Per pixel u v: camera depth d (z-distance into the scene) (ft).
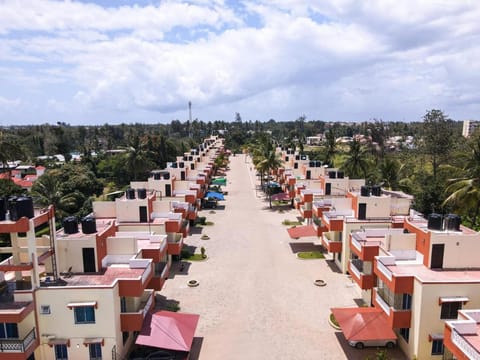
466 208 167.02
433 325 95.30
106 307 94.58
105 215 164.45
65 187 293.02
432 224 112.27
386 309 104.58
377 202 157.17
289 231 192.13
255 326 118.42
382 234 134.51
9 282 101.04
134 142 344.69
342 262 157.99
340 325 104.88
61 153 622.13
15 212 91.40
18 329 91.81
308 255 178.09
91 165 397.19
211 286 146.72
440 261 106.63
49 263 104.27
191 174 284.82
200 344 109.40
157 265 129.70
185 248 191.01
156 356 100.22
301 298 136.36
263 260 174.40
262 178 369.71
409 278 97.96
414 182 252.83
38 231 222.48
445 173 234.38
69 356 96.07
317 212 181.27
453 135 273.13
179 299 136.15
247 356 103.55
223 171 469.57
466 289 94.27
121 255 113.80
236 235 214.28
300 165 303.89
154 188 214.90
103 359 96.43
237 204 298.97
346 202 167.63
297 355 103.76
